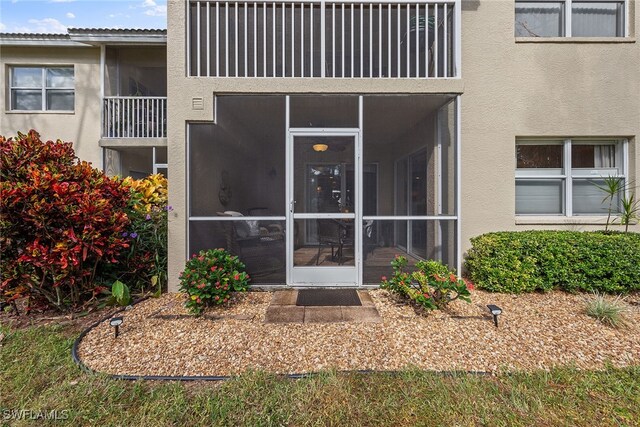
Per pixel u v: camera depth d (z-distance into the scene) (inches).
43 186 123.3
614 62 183.6
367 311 138.1
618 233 169.2
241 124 174.9
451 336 114.9
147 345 110.1
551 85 182.9
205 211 174.6
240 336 116.1
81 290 144.7
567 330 117.9
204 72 177.9
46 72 320.2
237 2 173.8
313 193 175.3
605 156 190.1
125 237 162.4
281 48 179.6
